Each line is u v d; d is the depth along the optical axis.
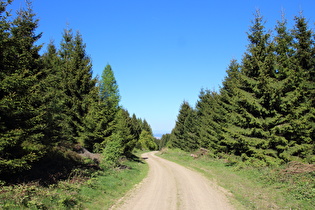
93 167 16.31
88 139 22.88
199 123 42.62
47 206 7.84
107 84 33.81
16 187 8.15
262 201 10.42
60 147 16.14
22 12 14.92
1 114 8.24
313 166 12.68
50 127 13.37
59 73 22.55
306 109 16.98
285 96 17.95
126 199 11.16
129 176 18.23
